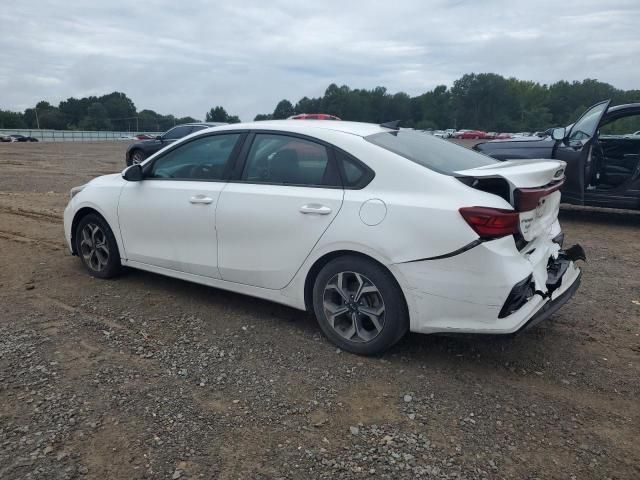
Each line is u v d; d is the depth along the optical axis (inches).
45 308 173.3
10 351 141.6
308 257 146.4
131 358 140.5
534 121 4581.7
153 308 175.3
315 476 98.4
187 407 118.6
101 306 175.8
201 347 148.0
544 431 113.6
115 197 190.9
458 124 4736.7
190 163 175.9
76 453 102.2
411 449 106.4
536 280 131.1
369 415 117.7
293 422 114.5
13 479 94.7
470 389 129.3
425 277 128.8
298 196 147.5
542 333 162.7
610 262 245.1
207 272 169.9
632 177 309.0
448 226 125.4
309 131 152.9
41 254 237.9
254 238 156.0
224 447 105.7
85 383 126.9
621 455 106.4
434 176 132.3
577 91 4687.5
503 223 123.2
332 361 141.5
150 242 183.3
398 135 160.2
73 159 900.0
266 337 155.0
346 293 142.9
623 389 131.4
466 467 101.7
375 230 133.5
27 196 417.7
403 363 141.2
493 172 131.4
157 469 98.9
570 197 323.6
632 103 309.1
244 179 161.8
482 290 124.2
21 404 117.3
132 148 627.2
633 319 175.5
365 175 139.9
